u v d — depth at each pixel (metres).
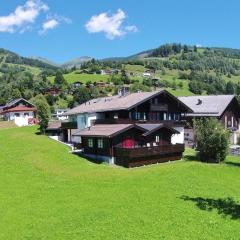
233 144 83.44
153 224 32.19
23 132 88.81
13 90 182.62
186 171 52.12
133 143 61.00
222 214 35.50
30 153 61.84
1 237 30.19
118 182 46.09
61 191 42.28
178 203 38.19
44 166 54.03
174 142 72.06
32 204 37.81
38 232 30.92
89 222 32.66
